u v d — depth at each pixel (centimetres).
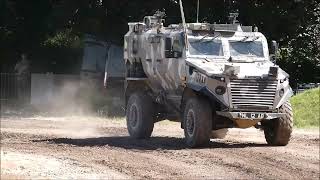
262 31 8425
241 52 4344
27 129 5538
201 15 8119
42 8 8862
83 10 8338
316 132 5581
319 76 9594
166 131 5544
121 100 8488
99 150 3900
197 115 3981
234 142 4491
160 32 4556
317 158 3609
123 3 8162
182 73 4244
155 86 4719
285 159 3528
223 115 3994
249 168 3195
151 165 3275
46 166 3216
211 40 4328
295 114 6581
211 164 3325
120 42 8506
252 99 4022
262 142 4509
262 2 8338
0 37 9125
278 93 4072
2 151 3797
